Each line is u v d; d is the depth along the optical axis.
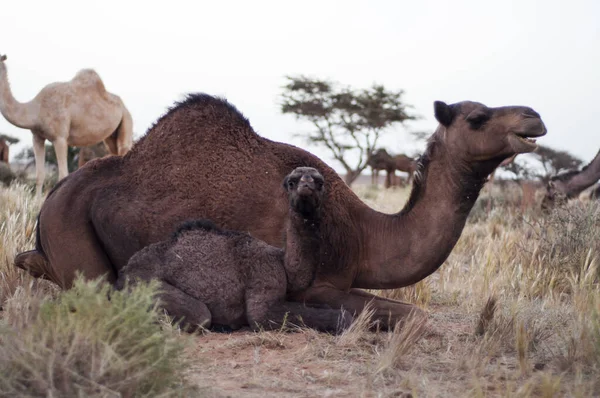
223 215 6.20
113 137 16.36
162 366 3.74
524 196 16.34
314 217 5.43
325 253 5.95
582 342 4.91
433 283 8.63
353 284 6.22
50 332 3.77
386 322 5.76
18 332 3.88
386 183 40.09
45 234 6.38
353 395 4.15
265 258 5.63
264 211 6.20
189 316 5.46
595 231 9.01
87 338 3.67
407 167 39.47
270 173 6.32
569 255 8.61
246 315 5.59
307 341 5.32
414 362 4.89
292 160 6.41
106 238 6.30
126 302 3.95
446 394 4.12
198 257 5.64
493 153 5.76
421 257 5.96
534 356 5.13
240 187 6.25
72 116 14.33
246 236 5.82
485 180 5.96
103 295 3.96
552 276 8.16
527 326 5.66
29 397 3.45
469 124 5.79
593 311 4.93
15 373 3.55
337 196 6.16
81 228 6.32
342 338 5.25
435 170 5.98
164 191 6.28
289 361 4.87
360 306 5.85
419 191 6.02
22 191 11.86
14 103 13.62
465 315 6.90
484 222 15.05
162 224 6.18
